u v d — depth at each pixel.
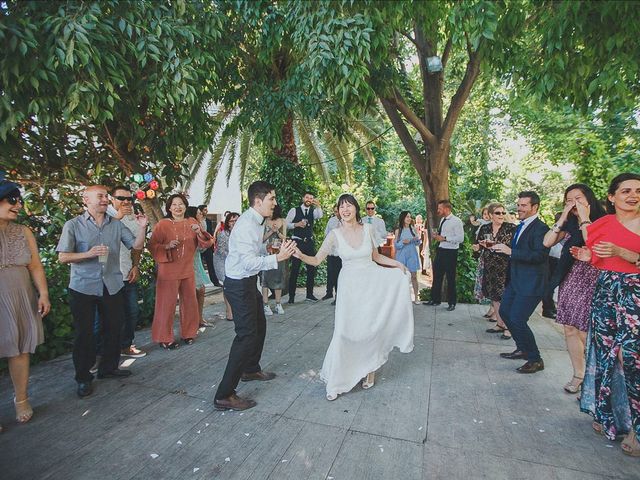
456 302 7.12
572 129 9.02
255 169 16.27
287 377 3.78
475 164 14.21
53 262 4.61
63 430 2.81
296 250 3.18
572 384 3.45
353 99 5.32
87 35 3.49
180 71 4.11
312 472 2.36
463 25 4.46
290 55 7.46
